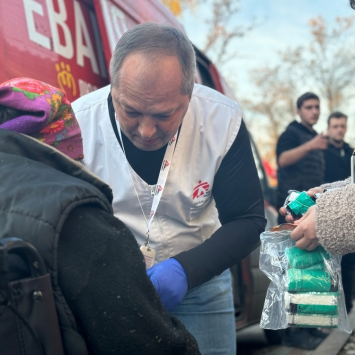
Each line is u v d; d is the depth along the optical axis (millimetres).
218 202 1895
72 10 2693
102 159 1823
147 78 1396
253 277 3922
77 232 1031
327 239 1476
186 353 1109
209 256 1688
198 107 1818
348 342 4027
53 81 2385
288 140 4516
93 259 1021
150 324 1045
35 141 1167
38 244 989
